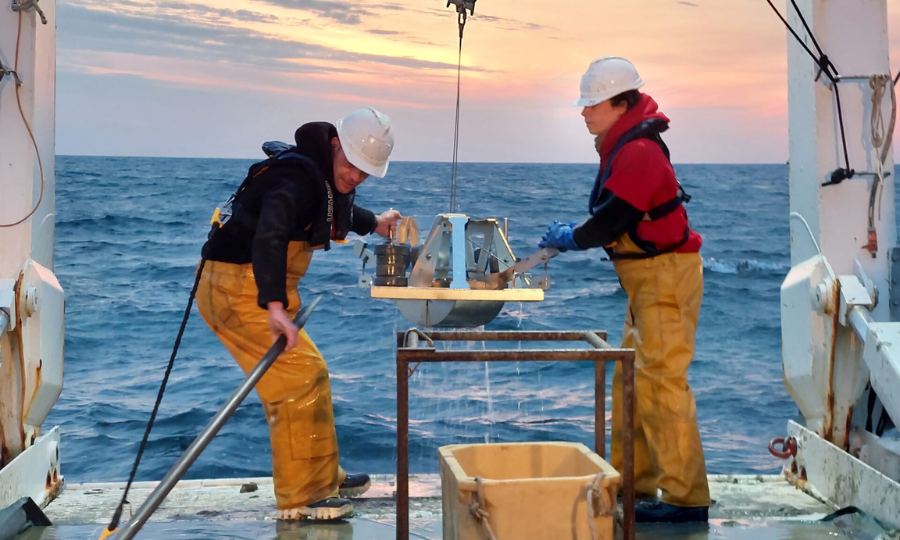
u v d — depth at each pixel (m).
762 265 17.77
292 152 3.32
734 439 6.84
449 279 3.71
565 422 6.93
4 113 3.68
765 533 3.32
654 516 3.44
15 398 3.64
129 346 10.60
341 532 3.32
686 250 3.41
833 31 3.85
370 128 3.30
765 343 10.82
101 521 3.51
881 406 3.92
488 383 8.20
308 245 3.38
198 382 8.66
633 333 3.53
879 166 3.82
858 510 3.47
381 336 10.68
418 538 3.28
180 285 15.20
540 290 3.46
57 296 3.92
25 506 3.39
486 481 2.42
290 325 2.92
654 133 3.31
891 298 3.76
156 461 6.14
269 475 5.82
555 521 2.44
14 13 3.67
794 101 4.05
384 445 6.35
